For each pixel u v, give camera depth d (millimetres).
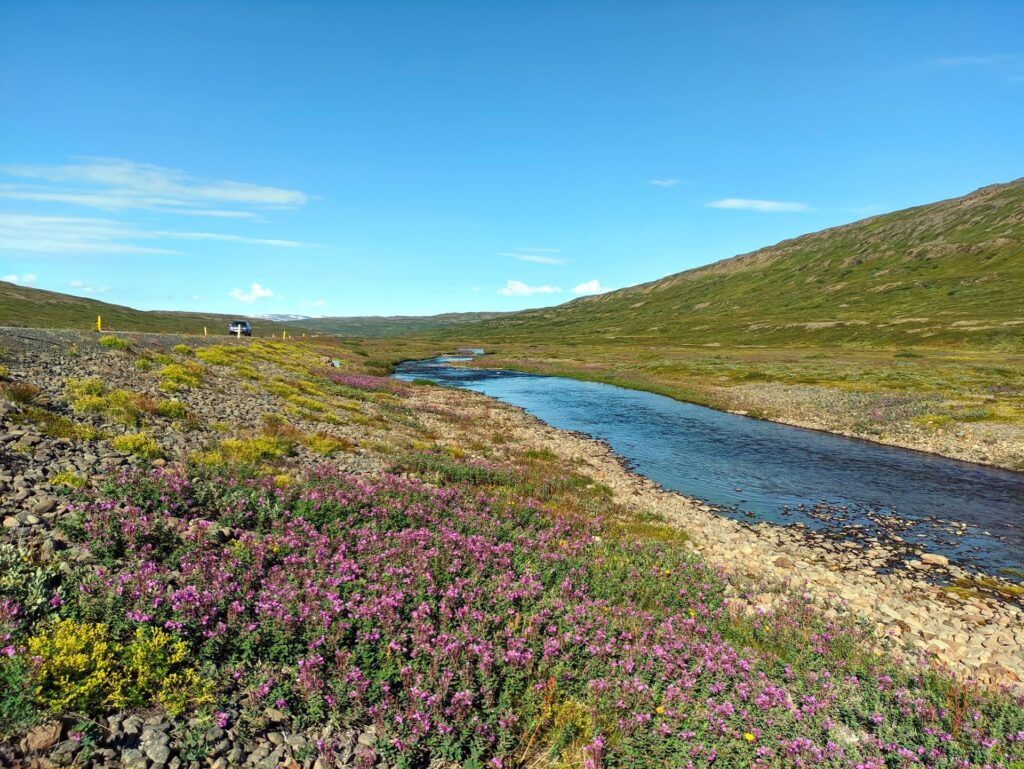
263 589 8672
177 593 7727
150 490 11508
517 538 15031
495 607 10039
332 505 13734
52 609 7242
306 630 7824
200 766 5707
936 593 16734
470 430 37625
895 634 13164
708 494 27125
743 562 17500
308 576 9453
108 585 7824
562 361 115938
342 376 55438
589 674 8453
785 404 54938
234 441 18609
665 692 7926
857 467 32594
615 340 196250
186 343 45969
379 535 12492
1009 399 50188
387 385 57469
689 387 70062
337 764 6164
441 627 8883
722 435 41969
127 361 29125
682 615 11633
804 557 19328
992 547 20875
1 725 5414
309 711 6711
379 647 7934
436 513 15344
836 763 6758
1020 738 7613
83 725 5660
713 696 8172
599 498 23250
